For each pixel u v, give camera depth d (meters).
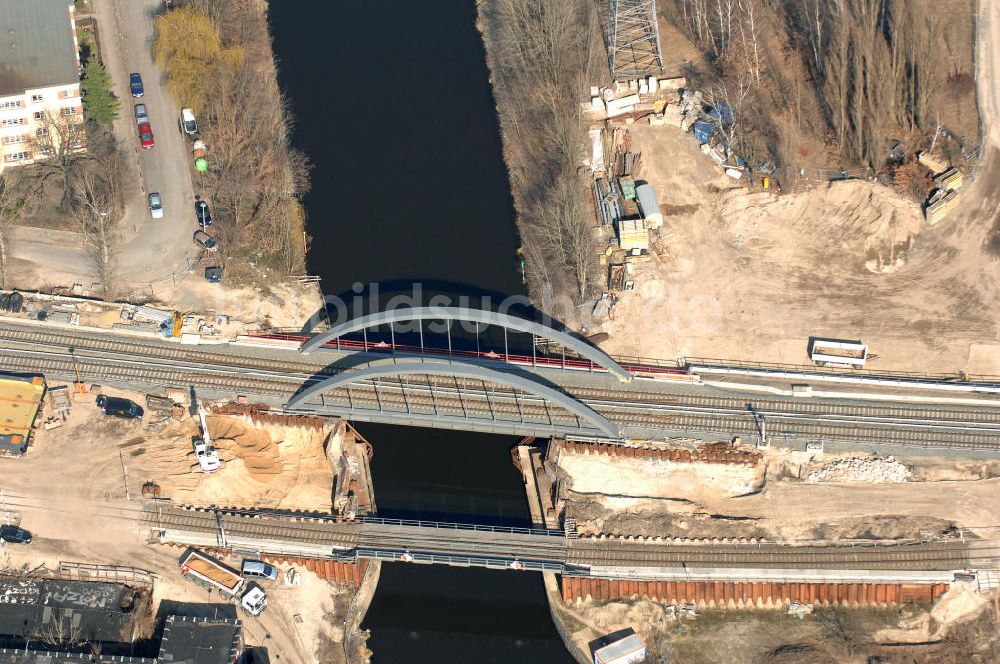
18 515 194.00
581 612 190.38
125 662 179.12
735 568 190.62
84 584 187.50
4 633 183.25
